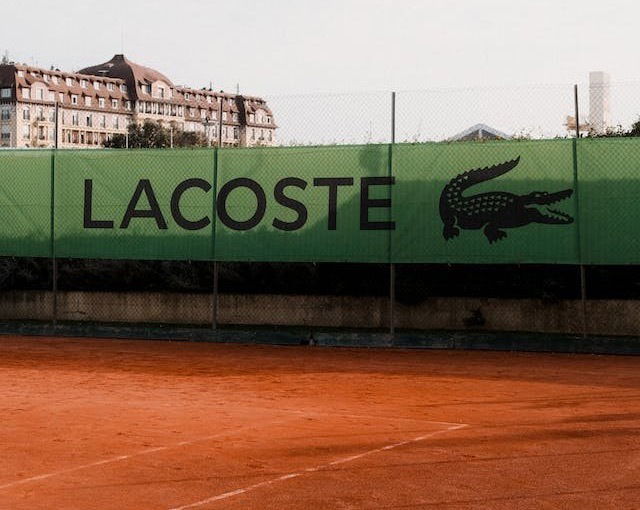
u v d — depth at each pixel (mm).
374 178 15906
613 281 16359
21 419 8953
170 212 16750
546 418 9023
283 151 16328
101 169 17062
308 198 16188
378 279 17266
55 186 17250
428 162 15703
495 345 15062
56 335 17203
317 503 5934
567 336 15328
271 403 10055
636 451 7453
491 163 15406
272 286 17812
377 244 15852
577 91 15734
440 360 13961
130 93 133625
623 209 14844
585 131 16531
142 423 8750
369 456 7301
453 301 16516
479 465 6988
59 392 10859
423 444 7766
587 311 15773
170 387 11328
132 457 7262
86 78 128750
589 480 6516
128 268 18641
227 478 6602
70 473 6738
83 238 17094
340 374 12484
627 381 11672
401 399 10328
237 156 16531
